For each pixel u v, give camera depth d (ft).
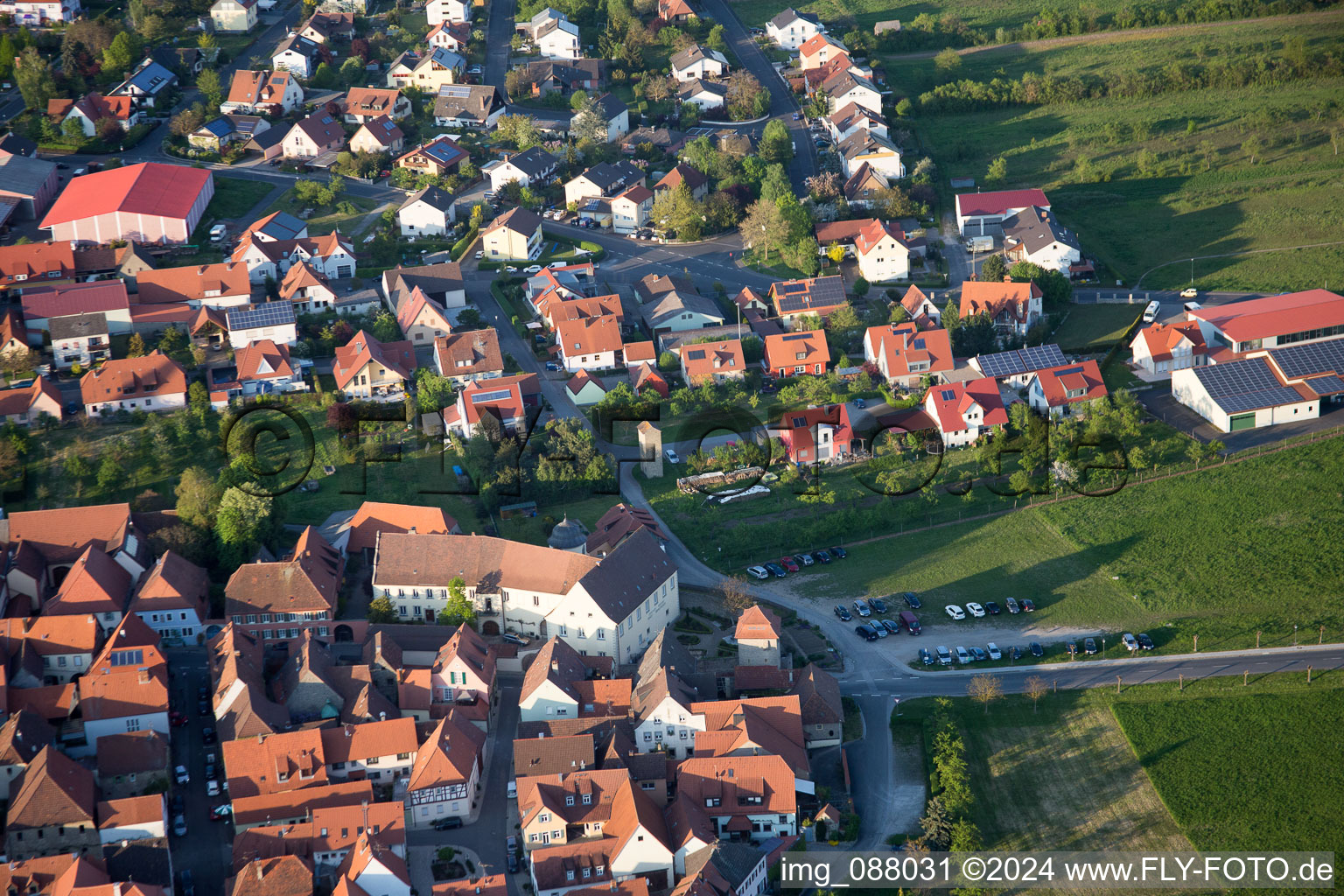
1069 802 590.14
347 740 590.14
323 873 542.98
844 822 572.92
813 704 622.54
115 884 509.76
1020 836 572.10
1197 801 586.86
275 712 611.06
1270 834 568.82
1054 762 612.29
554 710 628.28
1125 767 607.78
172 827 570.05
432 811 577.02
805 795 588.50
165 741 597.93
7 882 520.42
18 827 544.21
